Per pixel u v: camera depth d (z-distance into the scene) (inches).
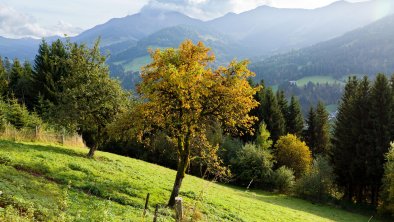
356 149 2881.4
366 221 2202.3
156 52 1165.7
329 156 3380.9
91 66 1646.2
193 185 1718.8
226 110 1154.0
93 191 1080.8
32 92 3627.0
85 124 1609.3
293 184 2952.8
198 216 479.8
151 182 1457.9
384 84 2847.0
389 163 2383.1
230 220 1176.8
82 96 1583.4
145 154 3366.1
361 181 2898.6
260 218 1378.0
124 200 1061.1
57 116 1594.5
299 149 3371.1
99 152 2096.5
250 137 3814.0
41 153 1381.6
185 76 1026.1
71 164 1321.4
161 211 1028.5
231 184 3122.5
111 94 1589.6
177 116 1154.0
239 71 1141.1
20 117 2188.7
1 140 1542.8
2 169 1018.1
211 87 1128.8
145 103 1150.3
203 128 1241.4
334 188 3157.0
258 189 3070.9
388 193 2341.3
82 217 653.9
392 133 2763.3
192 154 1285.7
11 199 706.2
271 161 3341.5
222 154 3240.7
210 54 1200.8
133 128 1213.7
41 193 880.9
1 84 3882.9
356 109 3036.4
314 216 1915.6
